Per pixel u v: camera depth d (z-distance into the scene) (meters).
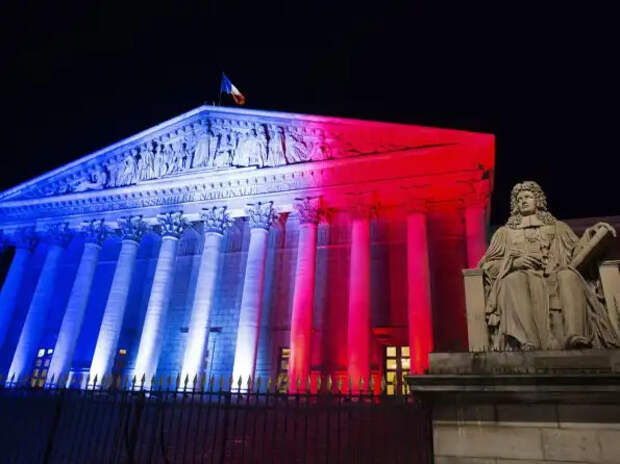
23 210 43.00
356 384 28.28
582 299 7.94
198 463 15.23
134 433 13.72
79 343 40.34
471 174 31.14
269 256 37.66
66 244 41.16
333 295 34.59
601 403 6.82
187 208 37.25
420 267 29.86
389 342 32.38
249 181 35.81
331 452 15.29
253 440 12.34
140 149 40.41
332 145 34.53
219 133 38.19
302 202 33.97
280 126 36.47
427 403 8.11
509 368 7.43
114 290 36.06
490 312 8.52
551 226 8.95
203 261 34.88
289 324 35.38
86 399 15.74
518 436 6.99
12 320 42.19
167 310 36.91
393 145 33.16
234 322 36.72
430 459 7.87
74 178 41.88
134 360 38.22
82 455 16.02
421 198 31.83
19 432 16.00
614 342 7.60
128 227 38.22
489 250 9.16
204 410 21.41
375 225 35.56
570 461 6.68
